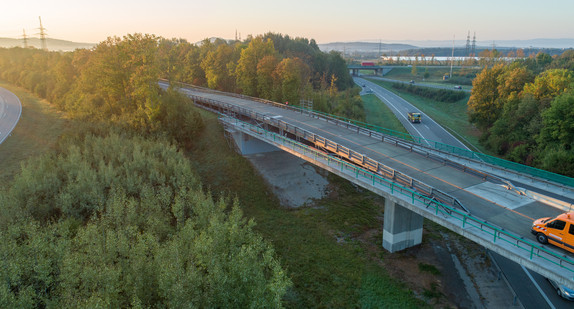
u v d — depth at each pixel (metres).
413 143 35.94
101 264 20.06
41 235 24.08
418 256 28.73
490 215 21.84
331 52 150.00
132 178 33.75
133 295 18.58
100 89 53.56
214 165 45.41
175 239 23.52
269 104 62.25
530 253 17.69
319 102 75.00
